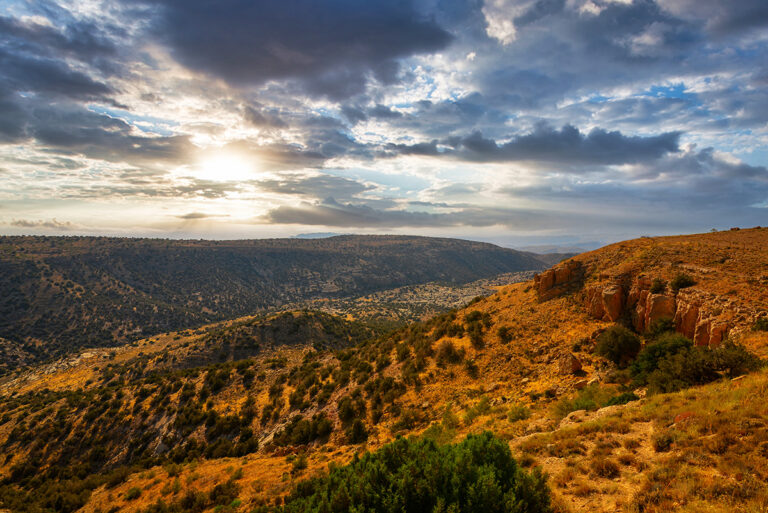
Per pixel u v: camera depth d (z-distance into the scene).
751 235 42.12
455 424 23.36
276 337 114.69
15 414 72.00
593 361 26.16
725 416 10.62
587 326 31.69
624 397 17.98
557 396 22.78
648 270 32.31
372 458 9.77
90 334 183.50
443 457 9.02
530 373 28.42
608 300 31.16
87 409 63.22
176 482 27.58
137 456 49.88
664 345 20.83
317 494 9.08
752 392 11.87
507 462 9.00
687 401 13.48
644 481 8.90
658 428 11.97
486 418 22.55
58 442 56.09
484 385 29.62
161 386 65.75
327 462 25.70
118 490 30.89
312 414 40.53
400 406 31.88
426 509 7.84
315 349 110.31
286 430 39.34
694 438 10.30
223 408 53.97
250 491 22.70
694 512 7.05
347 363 54.47
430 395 31.47
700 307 23.67
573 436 13.45
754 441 9.04
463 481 8.12
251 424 47.16
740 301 21.73
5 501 42.00
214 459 38.66
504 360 31.94
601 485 9.45
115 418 58.47
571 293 37.47
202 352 106.81
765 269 26.31
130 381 97.81
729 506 7.01
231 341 111.00
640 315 28.61
